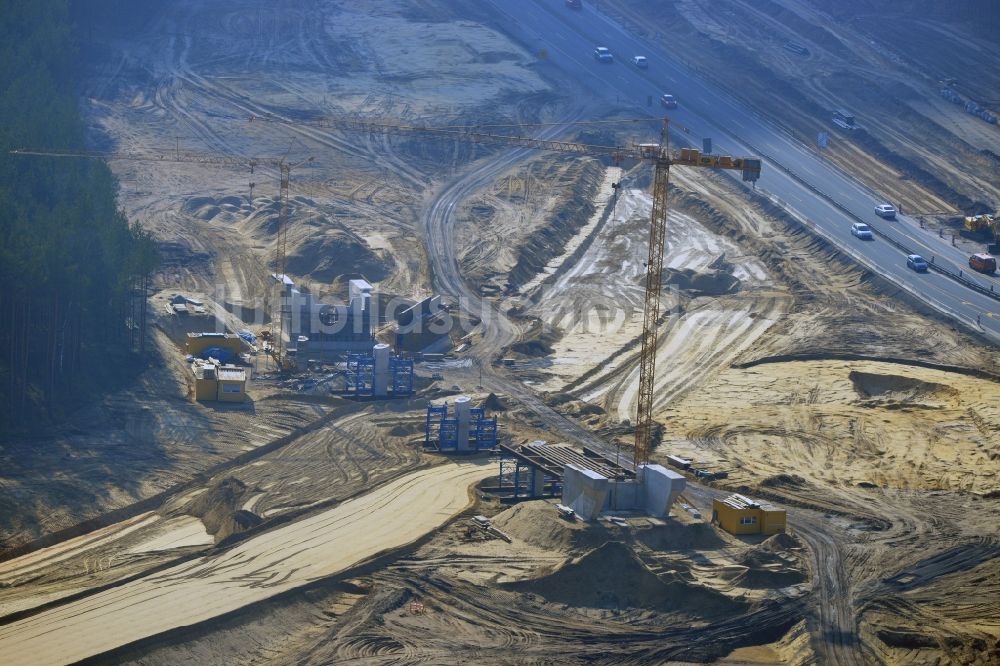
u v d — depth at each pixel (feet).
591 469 368.07
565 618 305.53
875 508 382.01
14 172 474.90
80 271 437.58
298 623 293.43
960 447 433.89
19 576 305.53
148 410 414.41
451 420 412.16
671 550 341.62
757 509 357.82
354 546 327.88
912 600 321.11
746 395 481.46
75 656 262.26
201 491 368.89
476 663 281.95
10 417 384.88
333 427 426.92
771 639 303.89
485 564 325.62
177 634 275.80
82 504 348.18
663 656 291.99
